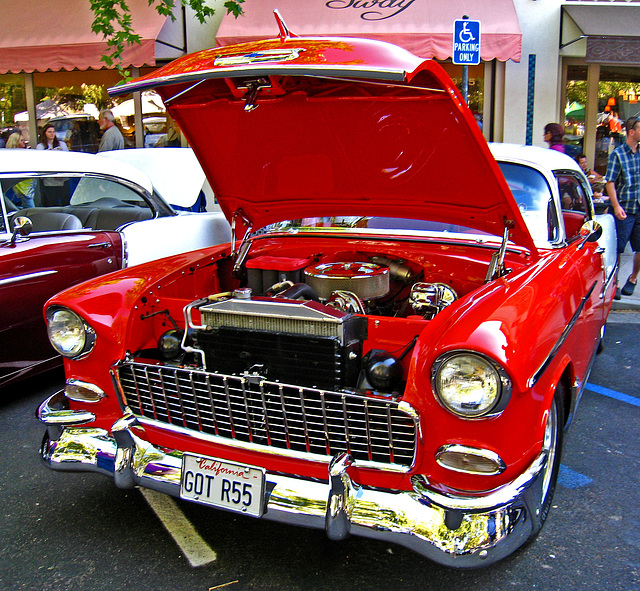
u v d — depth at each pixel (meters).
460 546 1.86
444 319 2.07
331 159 2.72
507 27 7.55
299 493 2.08
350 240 3.23
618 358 4.61
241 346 2.23
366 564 2.33
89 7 8.48
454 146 2.38
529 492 1.97
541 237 2.98
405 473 1.98
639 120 5.81
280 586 2.21
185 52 9.08
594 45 7.78
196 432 2.28
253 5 8.29
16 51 8.23
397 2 8.01
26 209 4.04
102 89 9.69
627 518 2.59
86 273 4.09
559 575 2.23
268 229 3.46
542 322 2.08
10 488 2.89
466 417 1.85
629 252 8.37
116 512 2.69
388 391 2.11
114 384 2.43
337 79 2.17
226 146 2.84
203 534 2.53
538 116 8.83
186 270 2.94
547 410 2.07
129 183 4.72
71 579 2.26
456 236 3.02
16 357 3.73
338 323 2.09
